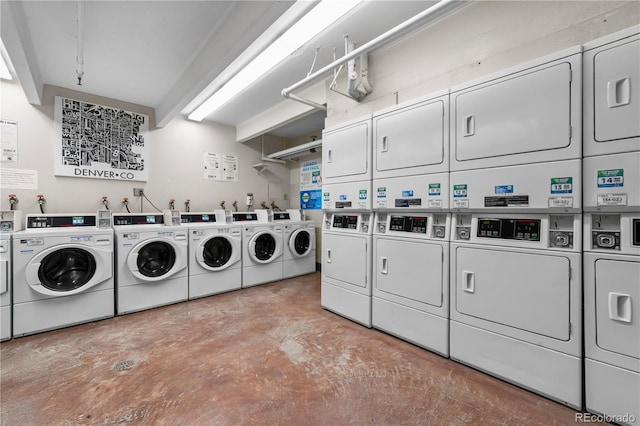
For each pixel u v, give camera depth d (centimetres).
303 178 539
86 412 147
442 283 200
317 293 362
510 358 167
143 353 209
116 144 371
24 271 236
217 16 219
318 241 502
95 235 269
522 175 163
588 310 143
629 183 130
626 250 133
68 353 208
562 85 149
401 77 262
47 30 228
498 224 176
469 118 186
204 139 456
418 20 174
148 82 324
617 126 134
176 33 238
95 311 268
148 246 305
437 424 138
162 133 412
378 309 244
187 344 223
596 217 145
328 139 292
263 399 157
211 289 351
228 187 483
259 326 257
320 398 158
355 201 262
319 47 263
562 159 149
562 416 142
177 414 145
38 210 318
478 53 214
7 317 228
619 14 155
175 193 424
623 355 132
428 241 209
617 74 134
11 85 304
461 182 190
